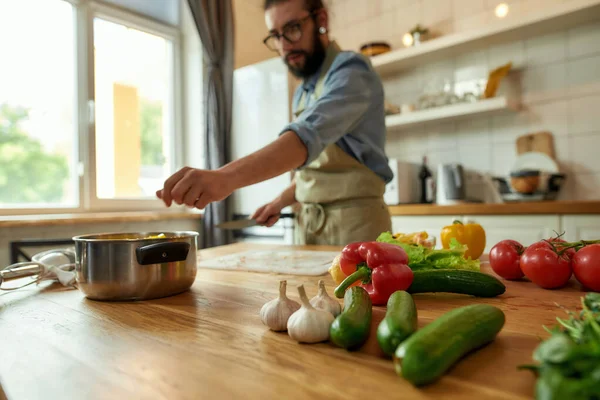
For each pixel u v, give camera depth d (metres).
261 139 2.38
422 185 2.25
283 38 1.21
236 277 0.78
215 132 2.37
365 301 0.43
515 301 0.56
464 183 2.08
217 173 0.70
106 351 0.40
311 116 0.87
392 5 2.55
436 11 2.37
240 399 0.29
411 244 0.69
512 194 1.87
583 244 0.62
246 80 2.45
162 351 0.39
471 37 2.01
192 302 0.59
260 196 2.38
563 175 1.81
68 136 2.09
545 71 2.02
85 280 0.60
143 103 2.47
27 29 1.95
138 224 2.18
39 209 1.94
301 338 0.40
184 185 0.66
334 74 1.02
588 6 1.71
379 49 2.38
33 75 1.96
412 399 0.28
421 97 2.27
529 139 2.04
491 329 0.36
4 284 0.75
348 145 1.17
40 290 0.70
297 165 0.83
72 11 2.12
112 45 2.31
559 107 1.98
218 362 0.36
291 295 0.62
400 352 0.30
